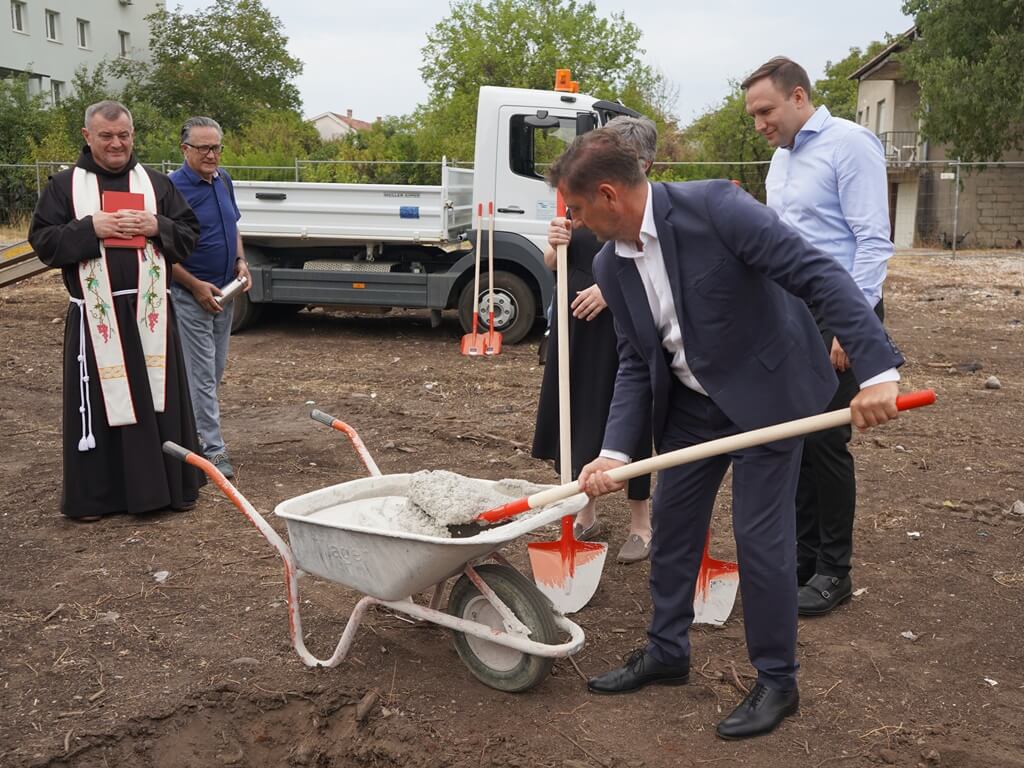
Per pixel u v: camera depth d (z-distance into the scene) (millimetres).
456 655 3736
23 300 14062
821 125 3980
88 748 3158
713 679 3551
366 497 3846
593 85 38125
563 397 4094
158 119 34969
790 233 2762
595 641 3852
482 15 38406
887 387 2604
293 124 30828
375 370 9508
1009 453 6559
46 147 28562
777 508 3064
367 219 10680
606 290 3111
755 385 2971
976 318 13094
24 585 4359
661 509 3318
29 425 7215
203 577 4453
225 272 5926
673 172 29797
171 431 5211
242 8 43344
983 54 28719
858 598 4250
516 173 10312
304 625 3969
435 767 3072
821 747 3129
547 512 3318
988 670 3633
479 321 10859
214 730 3334
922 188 31109
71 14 40875
